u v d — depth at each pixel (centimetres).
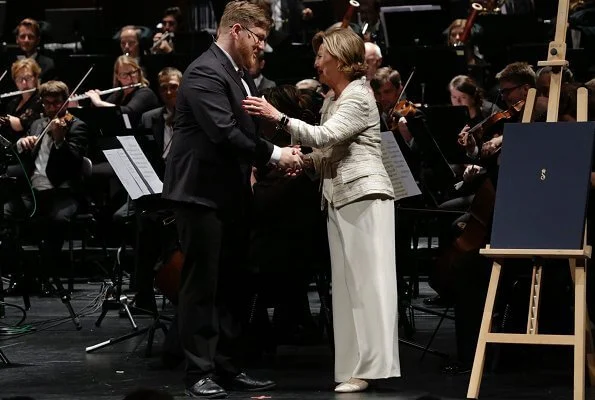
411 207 1627
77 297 2075
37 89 2330
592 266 1372
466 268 1361
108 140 1959
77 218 2075
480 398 1209
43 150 2144
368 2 2844
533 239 1164
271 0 2866
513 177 1196
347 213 1220
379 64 2162
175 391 1259
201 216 1195
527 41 2647
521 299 1412
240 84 1215
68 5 3516
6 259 2066
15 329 1712
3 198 1822
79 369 1407
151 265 1695
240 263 1260
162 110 2055
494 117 1673
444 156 1786
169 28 2914
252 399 1205
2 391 1271
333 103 1242
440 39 2659
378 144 1237
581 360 1130
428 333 1677
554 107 1226
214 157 1195
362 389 1237
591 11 2670
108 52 2756
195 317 1211
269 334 1458
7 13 3322
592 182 1308
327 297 1568
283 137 1363
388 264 1224
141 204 1525
